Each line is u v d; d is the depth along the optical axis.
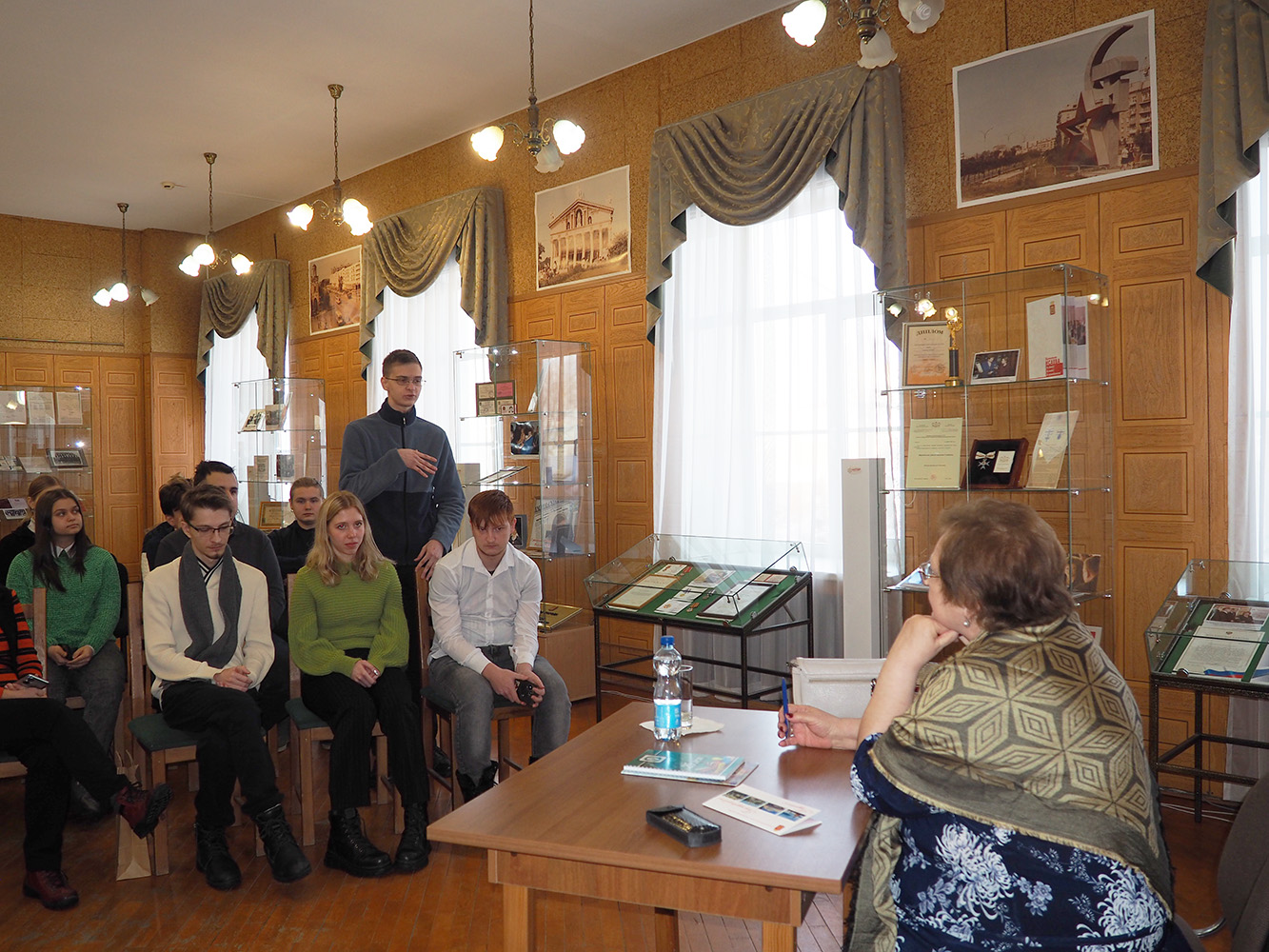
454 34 5.70
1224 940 2.79
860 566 4.39
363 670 3.51
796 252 5.27
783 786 2.00
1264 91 3.66
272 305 9.27
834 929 3.00
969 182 4.64
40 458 7.21
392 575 3.82
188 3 5.30
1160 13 4.06
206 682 3.47
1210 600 3.57
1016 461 3.91
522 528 5.94
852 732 2.24
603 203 6.31
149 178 8.55
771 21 5.40
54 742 3.16
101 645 4.08
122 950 2.80
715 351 5.62
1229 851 1.96
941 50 4.73
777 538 5.36
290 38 5.74
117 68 6.16
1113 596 4.15
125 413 10.44
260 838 3.41
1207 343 3.96
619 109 6.20
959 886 1.54
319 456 8.42
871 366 4.99
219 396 10.16
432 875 3.31
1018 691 1.51
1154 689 3.45
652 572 4.99
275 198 9.21
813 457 5.17
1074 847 1.45
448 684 3.65
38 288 9.91
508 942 1.81
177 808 4.01
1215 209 3.79
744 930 2.93
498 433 6.16
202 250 7.72
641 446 6.15
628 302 6.18
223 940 2.86
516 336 6.95
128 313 10.45
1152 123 4.09
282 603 4.33
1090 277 4.03
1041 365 3.84
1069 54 4.31
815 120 4.98
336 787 3.36
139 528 10.51
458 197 7.11
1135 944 1.47
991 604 1.62
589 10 5.38
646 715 2.60
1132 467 4.16
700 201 5.50
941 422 4.19
